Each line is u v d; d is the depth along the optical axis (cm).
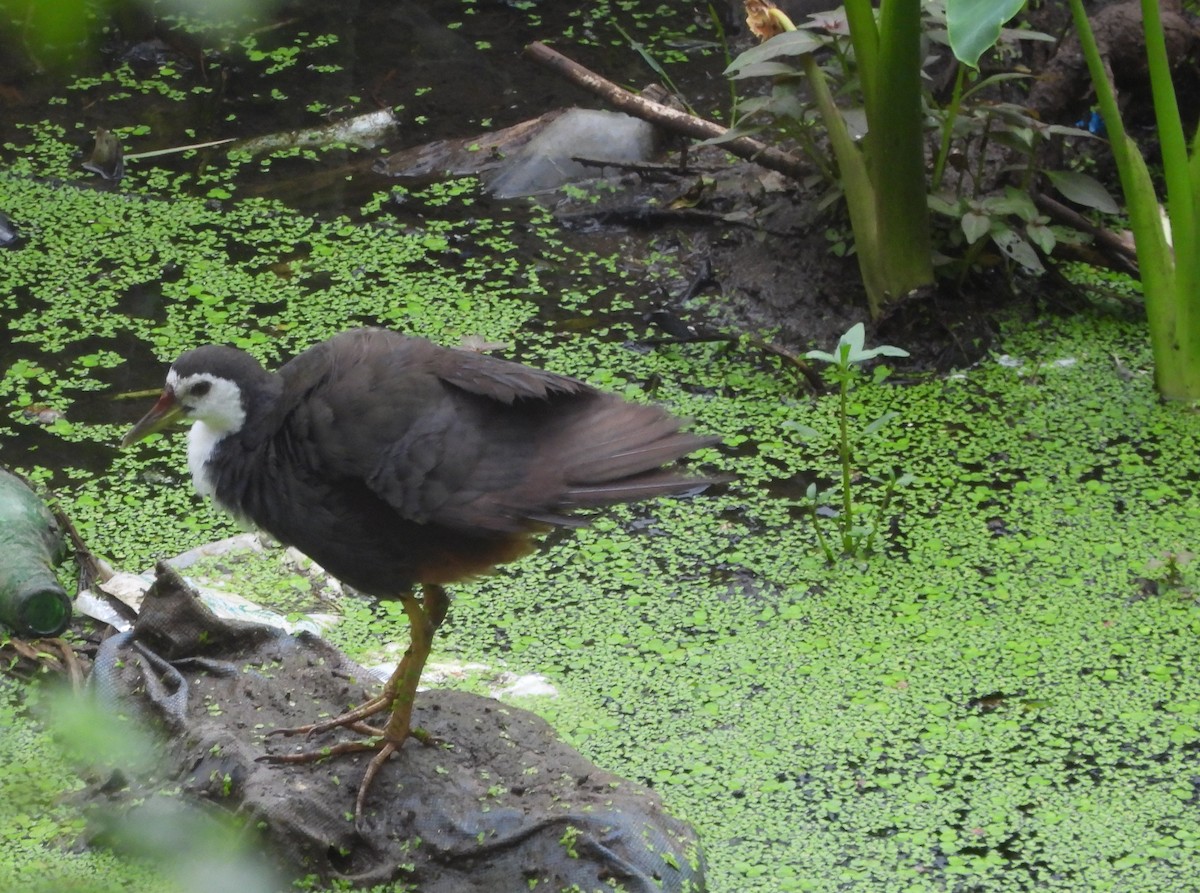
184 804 670
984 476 1012
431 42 1617
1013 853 711
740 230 1308
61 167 1385
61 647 798
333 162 1415
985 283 1212
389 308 1195
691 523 978
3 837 678
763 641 863
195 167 1399
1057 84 1277
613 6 1694
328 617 881
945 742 784
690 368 1136
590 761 738
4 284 1215
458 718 727
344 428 642
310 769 683
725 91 1509
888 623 877
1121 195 1349
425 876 649
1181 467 1017
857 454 1038
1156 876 693
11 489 872
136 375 1109
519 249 1293
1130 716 799
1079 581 908
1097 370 1131
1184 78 1391
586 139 1403
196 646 773
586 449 641
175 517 966
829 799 746
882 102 1065
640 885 636
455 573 672
